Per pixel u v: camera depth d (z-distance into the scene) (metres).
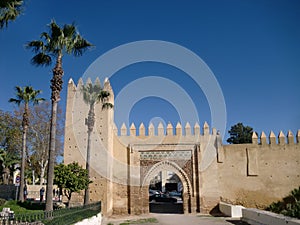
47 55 17.80
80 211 15.38
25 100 25.25
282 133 28.03
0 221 9.48
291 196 26.66
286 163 27.44
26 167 39.75
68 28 17.38
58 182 19.53
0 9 12.90
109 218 24.89
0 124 37.56
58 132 38.97
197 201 27.41
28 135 37.94
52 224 11.24
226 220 22.03
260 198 27.12
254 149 27.98
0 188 28.19
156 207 33.03
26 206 19.58
